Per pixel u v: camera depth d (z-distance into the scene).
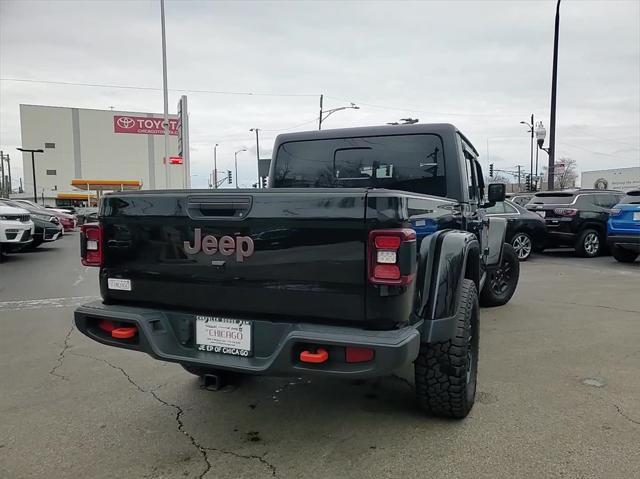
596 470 2.75
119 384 4.13
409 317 2.64
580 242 12.59
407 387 4.00
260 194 2.75
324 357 2.56
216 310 2.93
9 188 82.19
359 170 4.80
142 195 3.07
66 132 73.38
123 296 3.22
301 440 3.15
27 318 6.48
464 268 3.34
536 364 4.50
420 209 2.99
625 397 3.75
